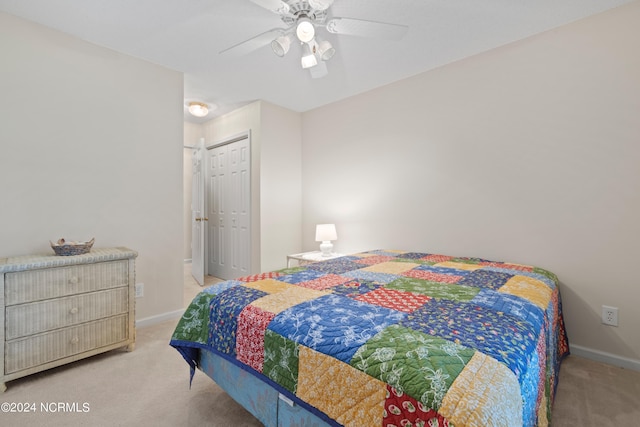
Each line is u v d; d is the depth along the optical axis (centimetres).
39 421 138
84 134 219
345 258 244
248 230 358
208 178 438
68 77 212
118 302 202
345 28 174
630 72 182
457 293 144
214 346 139
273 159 353
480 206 242
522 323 109
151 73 253
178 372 182
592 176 195
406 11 188
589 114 195
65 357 180
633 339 183
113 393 161
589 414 144
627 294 185
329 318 115
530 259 219
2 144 187
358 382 87
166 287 263
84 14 190
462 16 193
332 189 349
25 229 196
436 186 266
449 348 88
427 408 72
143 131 248
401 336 97
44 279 173
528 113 218
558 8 186
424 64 258
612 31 187
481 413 67
